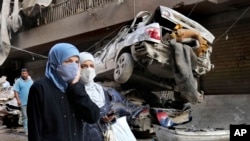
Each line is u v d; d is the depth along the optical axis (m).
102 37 16.55
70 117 2.73
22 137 8.73
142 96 8.45
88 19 15.39
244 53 11.96
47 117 2.62
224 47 12.52
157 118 7.21
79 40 17.77
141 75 8.01
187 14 12.63
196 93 6.78
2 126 11.20
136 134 7.77
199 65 7.66
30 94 2.68
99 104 3.81
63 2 17.06
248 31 11.86
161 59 6.92
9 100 11.20
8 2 19.84
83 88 2.80
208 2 11.20
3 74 25.41
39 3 17.14
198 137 5.98
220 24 12.61
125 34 8.24
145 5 12.65
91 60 3.83
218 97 11.48
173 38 7.00
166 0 11.91
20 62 24.38
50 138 2.61
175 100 8.38
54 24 17.59
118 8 13.80
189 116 8.03
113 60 8.24
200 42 7.31
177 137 6.07
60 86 2.74
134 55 7.21
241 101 10.91
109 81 9.16
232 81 12.23
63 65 2.70
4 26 19.44
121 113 4.67
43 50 21.06
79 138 2.79
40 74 22.59
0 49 19.75
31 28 19.36
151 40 6.74
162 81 8.16
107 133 3.89
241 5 11.69
